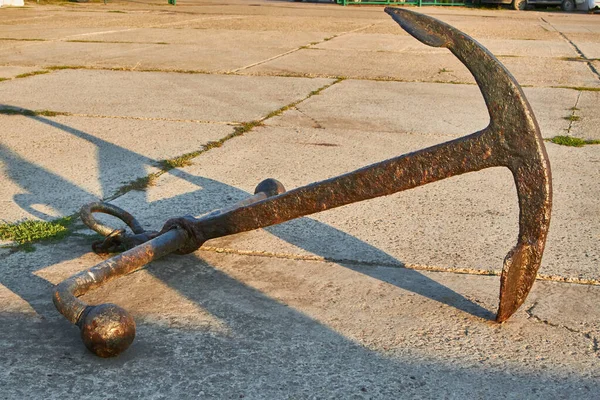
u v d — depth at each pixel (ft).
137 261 9.30
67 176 14.79
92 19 52.29
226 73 28.81
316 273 10.41
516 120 7.99
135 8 65.31
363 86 26.68
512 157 8.15
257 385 7.61
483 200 13.79
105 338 7.78
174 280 10.07
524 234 8.41
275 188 11.67
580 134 19.52
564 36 46.80
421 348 8.43
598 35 47.93
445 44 8.12
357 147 17.71
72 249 11.06
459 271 10.55
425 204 13.50
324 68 30.83
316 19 56.85
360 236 11.82
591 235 11.99
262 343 8.47
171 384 7.60
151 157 16.34
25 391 7.39
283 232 11.93
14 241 11.30
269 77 28.19
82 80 26.50
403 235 11.89
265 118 20.76
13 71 28.09
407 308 9.41
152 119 20.26
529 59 34.88
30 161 15.83
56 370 7.80
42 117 20.17
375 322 9.04
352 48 38.27
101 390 7.46
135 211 12.83
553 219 12.74
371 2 78.89
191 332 8.68
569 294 9.85
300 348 8.38
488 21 58.95
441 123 20.65
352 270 10.53
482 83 8.06
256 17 57.16
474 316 9.23
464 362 8.15
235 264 10.65
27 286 9.80
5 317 8.93
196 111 21.47
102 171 15.20
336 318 9.11
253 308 9.32
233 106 22.41
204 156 16.56
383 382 7.72
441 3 80.38
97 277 8.71
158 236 9.91
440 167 8.41
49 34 41.50
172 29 45.83
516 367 8.07
